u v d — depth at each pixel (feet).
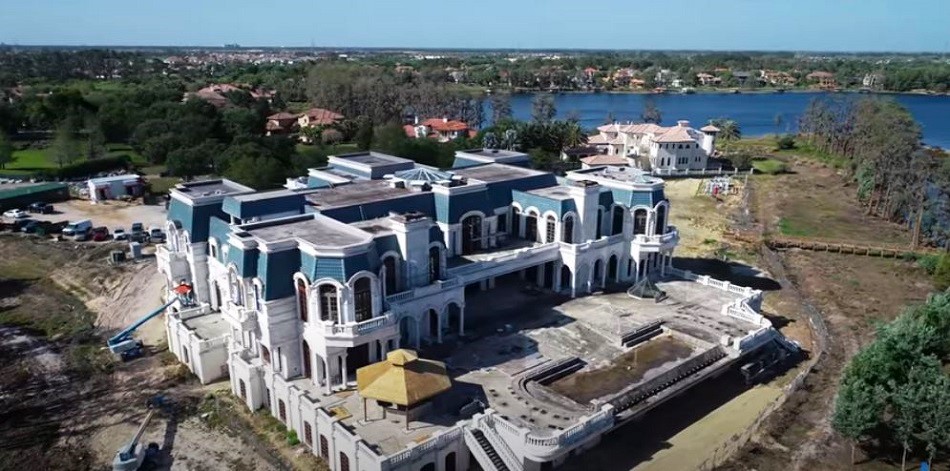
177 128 494.59
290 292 173.68
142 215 383.24
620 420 165.68
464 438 153.99
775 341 220.84
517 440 152.66
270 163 377.30
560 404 168.96
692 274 262.67
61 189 418.10
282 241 171.63
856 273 308.40
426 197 228.63
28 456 166.50
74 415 184.65
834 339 234.58
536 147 536.42
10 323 247.91
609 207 255.29
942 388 146.30
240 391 187.62
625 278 260.83
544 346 202.28
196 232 219.61
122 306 260.83
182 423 178.29
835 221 396.57
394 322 176.24
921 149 495.00
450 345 201.57
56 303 267.80
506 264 224.12
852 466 155.63
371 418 159.74
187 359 207.21
